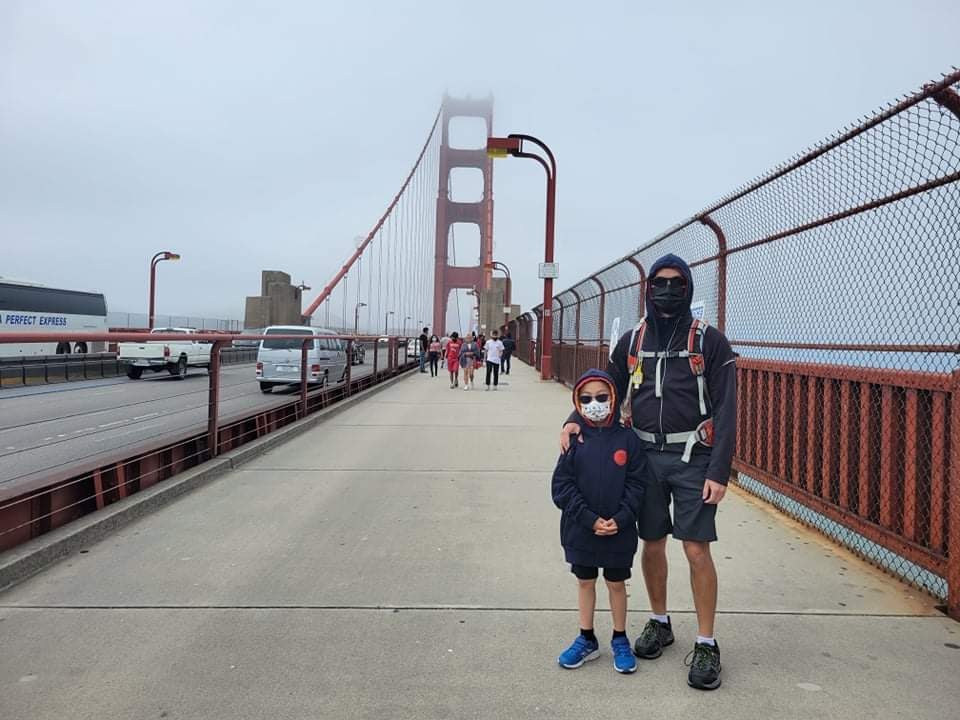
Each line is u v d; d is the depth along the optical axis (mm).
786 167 4781
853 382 4250
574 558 2756
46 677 2691
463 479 6348
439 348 23906
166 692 2592
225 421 7391
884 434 3861
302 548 4320
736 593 3613
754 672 2775
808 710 2494
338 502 5480
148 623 3191
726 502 5598
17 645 2959
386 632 3125
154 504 5199
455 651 2945
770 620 3277
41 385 6367
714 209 6211
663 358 2830
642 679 2721
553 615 3338
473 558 4160
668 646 3004
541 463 7141
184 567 3951
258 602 3453
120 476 5090
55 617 3250
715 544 4449
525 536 4613
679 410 2785
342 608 3391
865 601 3512
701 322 2832
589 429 2736
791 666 2824
